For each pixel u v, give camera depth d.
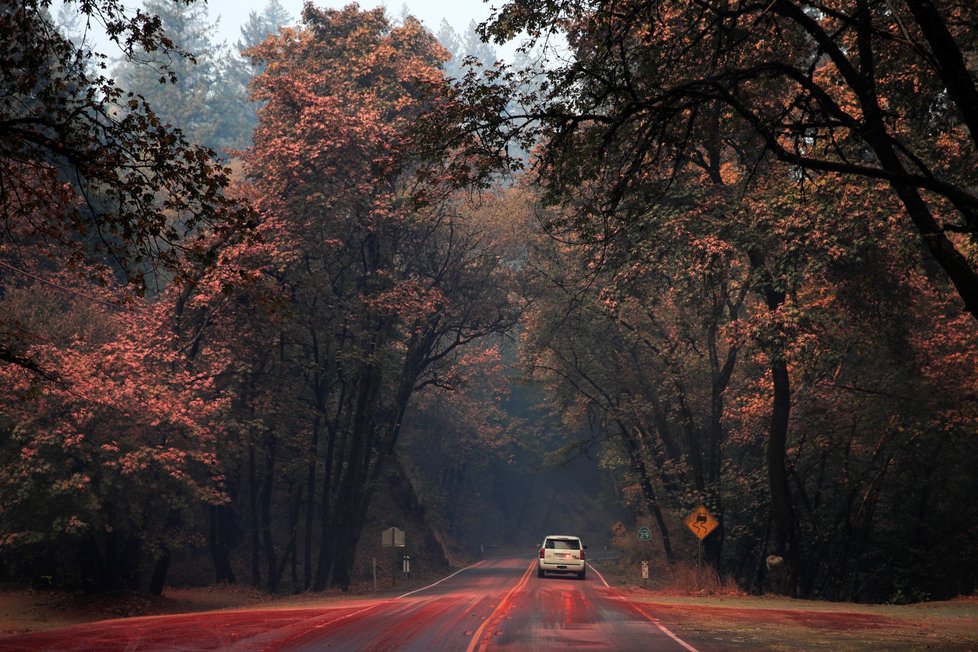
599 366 65.88
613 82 22.97
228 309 48.09
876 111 21.84
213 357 48.22
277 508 73.62
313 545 72.62
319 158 49.44
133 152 16.52
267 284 47.16
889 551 60.09
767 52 26.83
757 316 41.91
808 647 22.12
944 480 57.34
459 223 63.34
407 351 67.75
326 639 23.72
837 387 50.97
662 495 68.75
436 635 24.73
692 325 56.28
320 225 49.81
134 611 41.31
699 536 49.38
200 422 43.53
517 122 23.11
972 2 23.42
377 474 63.28
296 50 57.81
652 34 23.77
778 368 46.25
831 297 44.53
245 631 26.27
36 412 38.03
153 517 49.75
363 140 49.25
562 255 61.25
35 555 44.03
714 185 43.00
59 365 38.12
